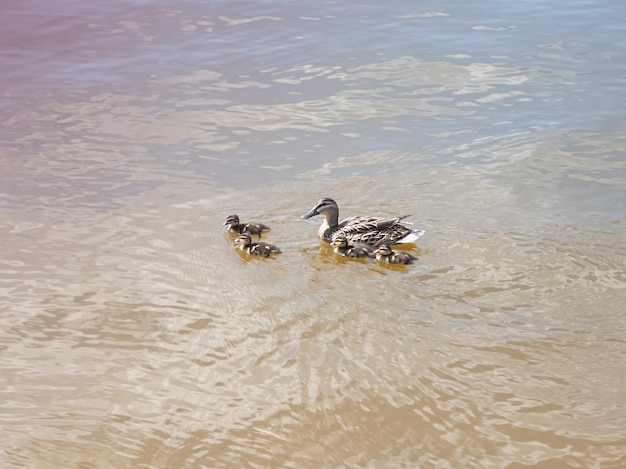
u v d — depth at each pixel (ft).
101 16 67.21
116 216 40.91
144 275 36.24
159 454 26.48
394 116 51.26
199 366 30.48
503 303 33.63
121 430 27.45
